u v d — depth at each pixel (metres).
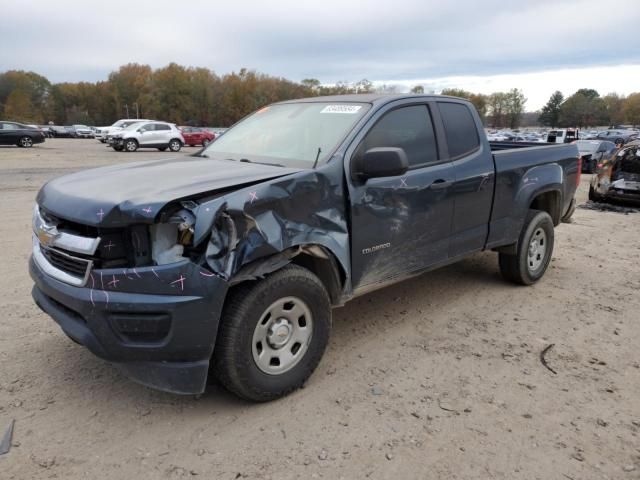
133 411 3.07
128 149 29.00
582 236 8.26
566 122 135.12
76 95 126.88
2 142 30.45
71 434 2.84
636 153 11.12
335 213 3.33
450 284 5.55
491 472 2.59
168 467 2.59
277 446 2.77
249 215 2.82
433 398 3.27
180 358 2.77
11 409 3.05
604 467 2.64
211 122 109.69
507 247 5.19
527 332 4.32
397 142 3.90
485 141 4.72
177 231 2.70
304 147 3.67
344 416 3.05
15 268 5.65
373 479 2.53
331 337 4.15
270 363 3.13
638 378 3.58
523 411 3.14
